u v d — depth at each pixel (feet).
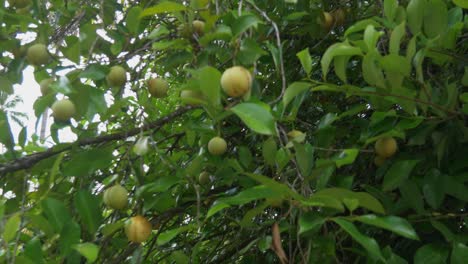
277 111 4.37
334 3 5.96
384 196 4.47
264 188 3.60
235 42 4.37
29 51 4.75
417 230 4.68
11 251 4.10
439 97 4.57
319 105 6.01
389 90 4.32
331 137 4.68
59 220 3.98
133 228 4.25
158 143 5.60
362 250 4.49
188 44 4.59
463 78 4.41
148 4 4.98
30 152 5.64
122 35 4.99
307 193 3.87
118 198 4.45
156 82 4.98
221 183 5.28
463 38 5.08
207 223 5.95
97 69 4.54
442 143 4.55
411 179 4.56
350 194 3.50
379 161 4.91
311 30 5.72
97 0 5.28
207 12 4.31
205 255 6.16
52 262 3.80
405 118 4.43
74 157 4.45
